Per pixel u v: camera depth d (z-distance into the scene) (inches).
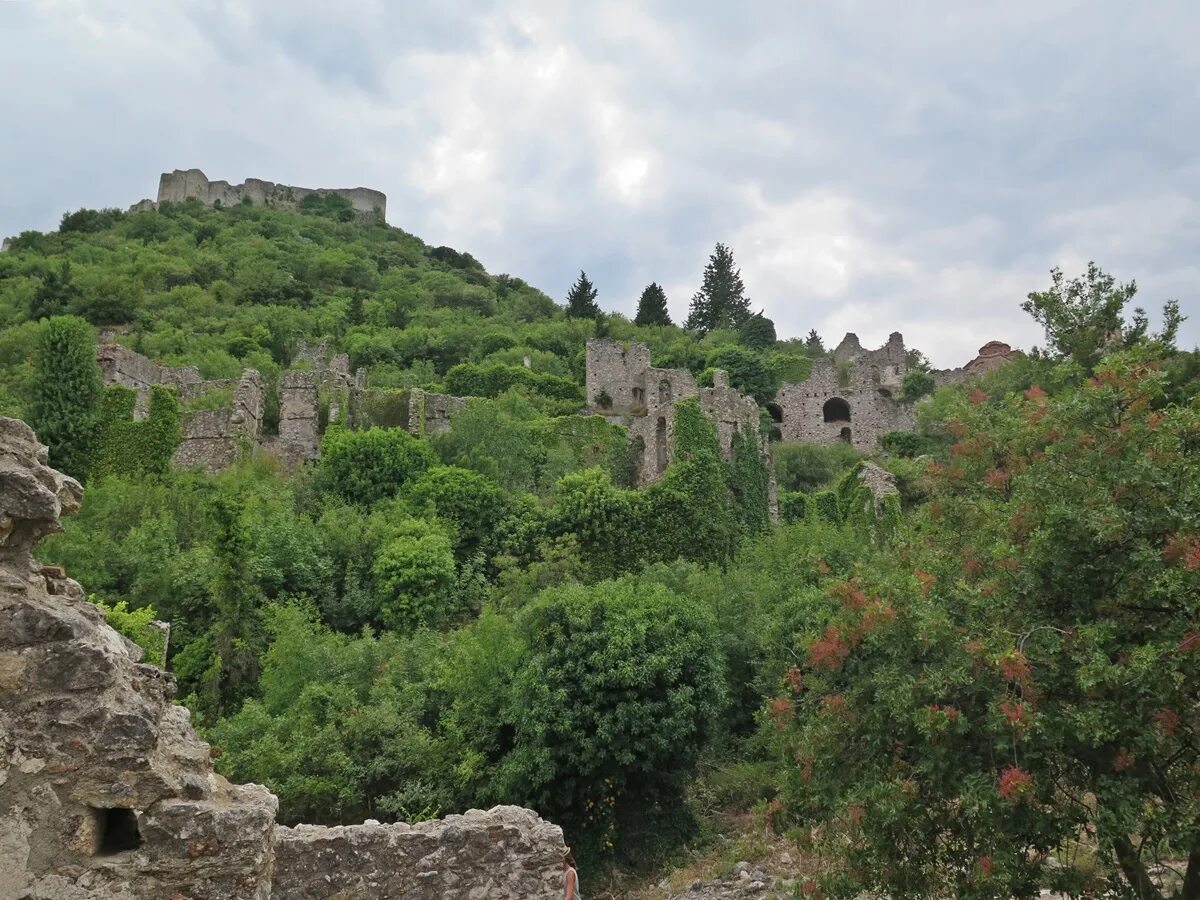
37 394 1713.8
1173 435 490.3
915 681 486.3
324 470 1748.3
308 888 492.7
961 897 444.1
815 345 4532.5
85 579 1193.4
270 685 1013.8
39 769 248.1
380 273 4835.1
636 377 2795.3
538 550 1562.5
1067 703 447.8
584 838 890.7
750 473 1855.3
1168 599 438.3
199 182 5812.0
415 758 911.7
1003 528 538.6
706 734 941.2
